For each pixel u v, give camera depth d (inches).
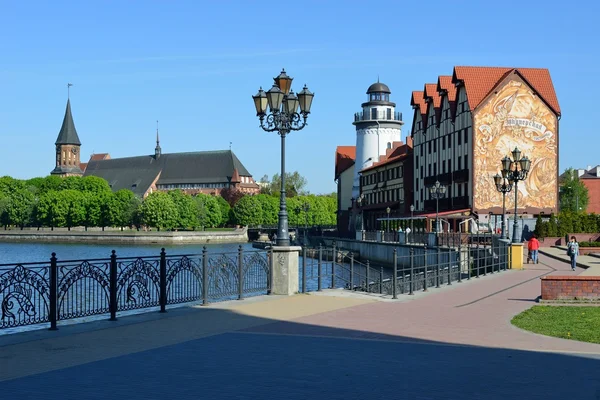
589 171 6466.5
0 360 473.7
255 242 4950.8
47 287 641.0
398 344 536.4
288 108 961.5
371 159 4603.8
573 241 1455.5
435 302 837.2
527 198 2866.6
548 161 2864.2
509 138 2859.3
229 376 424.2
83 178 7313.0
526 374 430.3
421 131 3585.1
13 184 7032.5
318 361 470.6
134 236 5654.5
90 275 673.6
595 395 379.6
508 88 2861.7
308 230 5078.7
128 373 432.5
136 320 669.3
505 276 1299.2
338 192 5344.5
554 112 2866.6
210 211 6948.8
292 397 373.7
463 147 2982.3
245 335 580.1
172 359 477.4
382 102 4598.9
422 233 2711.6
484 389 392.5
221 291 847.1
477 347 523.8
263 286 917.2
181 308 762.8
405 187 3754.9
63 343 541.3
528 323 651.5
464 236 2301.9
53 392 382.9
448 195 3181.6
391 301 848.3
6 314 605.6
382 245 3046.3
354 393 382.9
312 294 924.6
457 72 2972.4
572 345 534.0
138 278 725.9
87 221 6382.9
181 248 5007.4
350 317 693.9
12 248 4771.2
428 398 372.8
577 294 837.8
